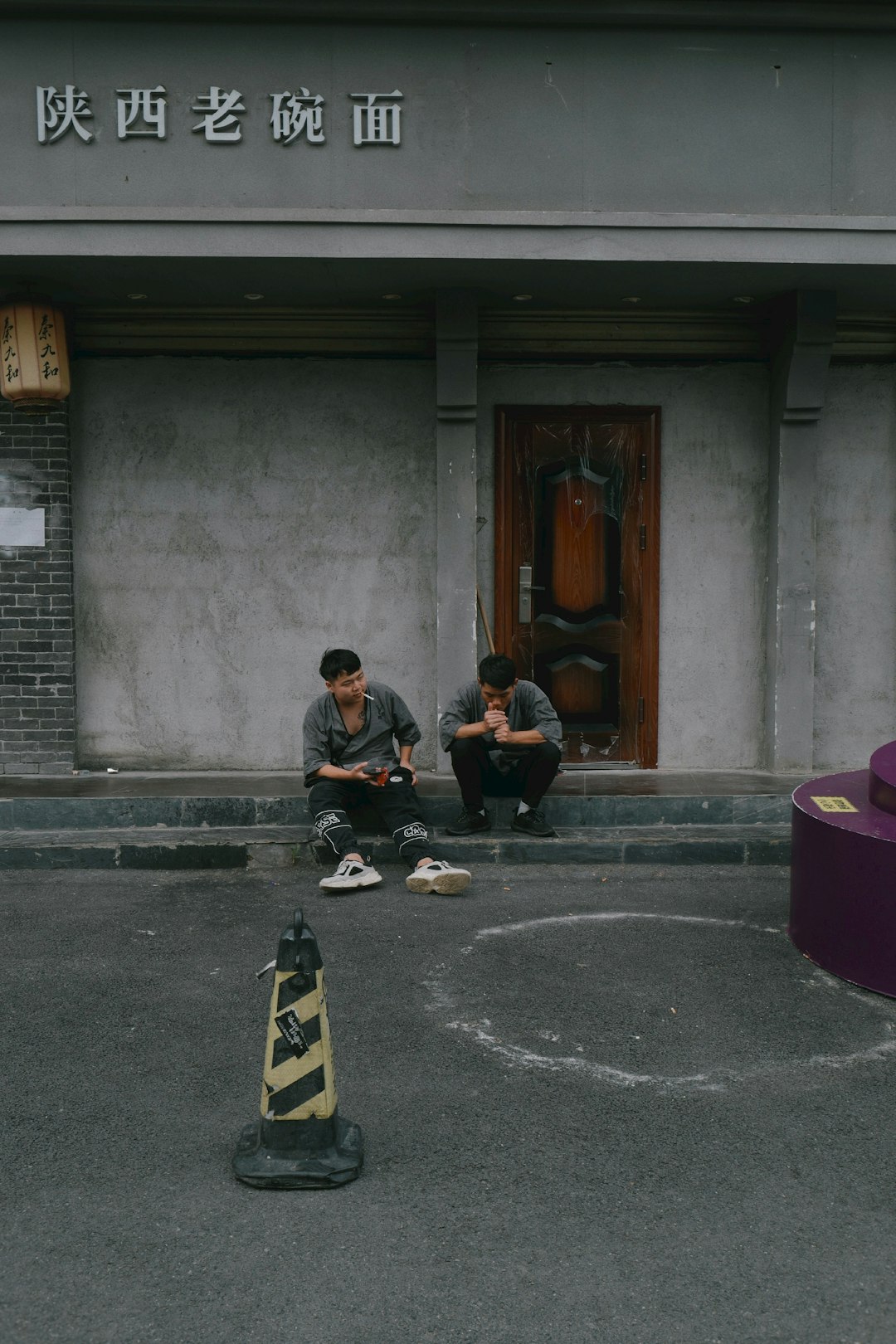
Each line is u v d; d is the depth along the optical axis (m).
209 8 6.50
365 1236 3.01
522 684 6.85
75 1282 2.82
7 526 7.79
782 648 7.91
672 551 8.09
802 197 6.79
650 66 6.69
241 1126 3.62
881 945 4.64
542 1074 3.96
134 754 8.10
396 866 6.61
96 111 6.61
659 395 8.02
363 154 6.67
